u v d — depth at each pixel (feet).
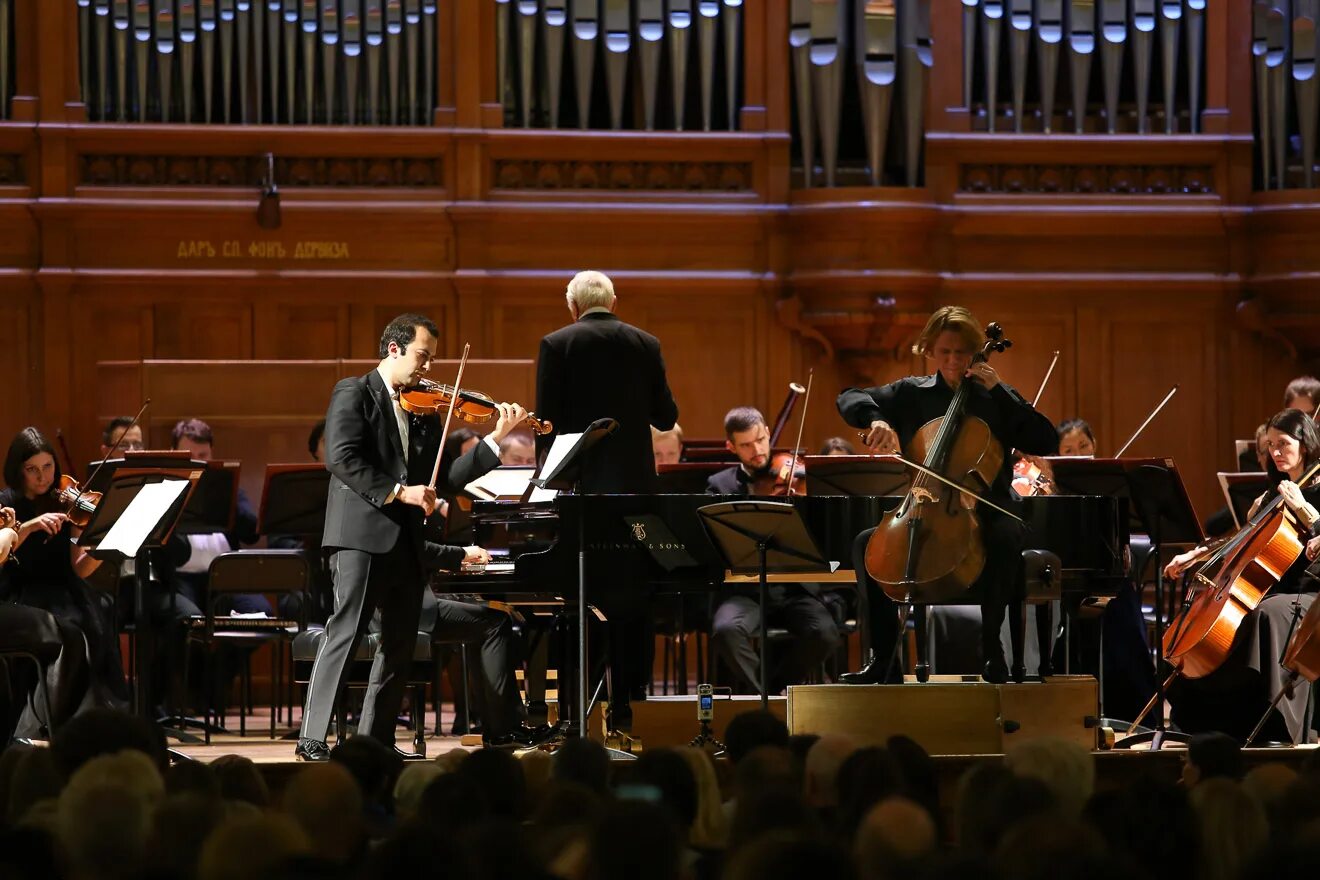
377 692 62.54
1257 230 107.24
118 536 63.31
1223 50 107.55
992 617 63.21
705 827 37.24
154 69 104.78
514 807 38.19
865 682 64.39
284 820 28.19
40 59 103.71
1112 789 34.14
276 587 78.79
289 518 79.25
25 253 103.86
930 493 61.98
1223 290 107.96
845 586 85.71
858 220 103.96
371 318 105.91
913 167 106.42
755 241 107.14
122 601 81.46
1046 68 106.63
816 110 106.32
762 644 59.82
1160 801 33.19
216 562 78.18
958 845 33.27
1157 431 108.58
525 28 105.70
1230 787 33.12
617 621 65.82
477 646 72.49
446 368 98.27
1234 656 73.05
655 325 107.14
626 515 61.57
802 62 105.81
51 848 29.58
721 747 61.11
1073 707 63.36
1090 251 107.96
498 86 106.52
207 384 97.81
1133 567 82.28
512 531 62.69
